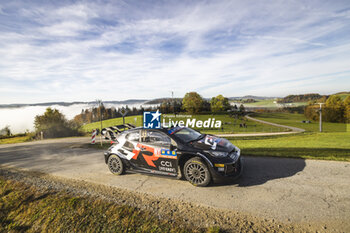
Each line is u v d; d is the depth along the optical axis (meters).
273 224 3.23
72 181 5.74
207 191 4.56
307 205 3.68
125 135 6.12
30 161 8.86
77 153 10.13
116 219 3.71
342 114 78.50
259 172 5.47
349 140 21.34
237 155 5.04
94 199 4.50
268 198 4.04
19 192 5.22
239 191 4.44
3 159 9.90
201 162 4.73
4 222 4.20
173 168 5.15
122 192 4.79
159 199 4.33
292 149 9.06
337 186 4.32
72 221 3.83
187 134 5.71
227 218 3.48
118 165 6.03
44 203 4.52
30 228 3.91
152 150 5.42
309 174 5.07
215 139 5.66
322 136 29.06
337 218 3.24
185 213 3.73
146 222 3.53
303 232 3.00
